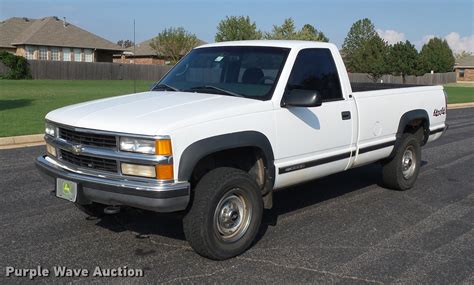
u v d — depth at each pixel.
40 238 5.22
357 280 4.40
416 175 7.66
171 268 4.55
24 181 7.56
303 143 5.38
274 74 5.31
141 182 4.27
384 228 5.80
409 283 4.37
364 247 5.18
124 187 4.28
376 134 6.56
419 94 7.50
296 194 7.21
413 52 58.94
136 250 4.95
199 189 4.54
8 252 4.84
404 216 6.29
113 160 4.38
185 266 4.59
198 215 4.50
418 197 7.22
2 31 58.38
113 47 61.16
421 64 59.22
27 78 47.50
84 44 58.84
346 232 5.63
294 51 5.52
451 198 7.20
